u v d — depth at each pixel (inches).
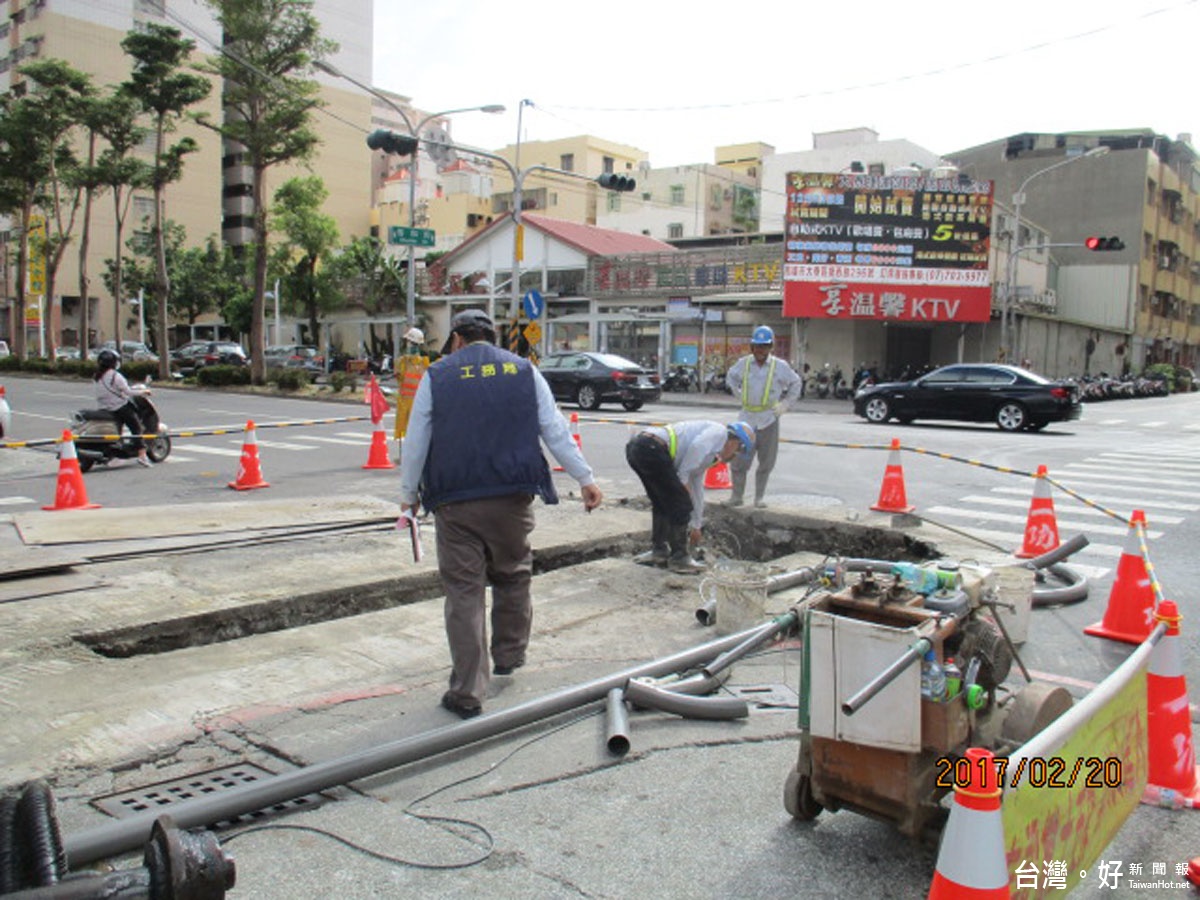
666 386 1318.9
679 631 220.8
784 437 679.1
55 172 1579.7
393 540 294.0
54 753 146.1
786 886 117.3
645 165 2263.8
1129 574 226.7
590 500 179.3
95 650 198.1
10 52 2507.4
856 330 1250.0
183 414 845.8
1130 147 2153.1
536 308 805.2
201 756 148.0
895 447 373.1
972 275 1222.9
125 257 2422.5
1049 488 302.7
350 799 137.3
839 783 124.5
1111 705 114.3
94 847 114.7
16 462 515.8
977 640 128.3
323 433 685.3
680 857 123.6
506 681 185.9
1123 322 1939.0
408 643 206.4
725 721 169.9
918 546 309.6
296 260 1780.3
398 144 743.1
